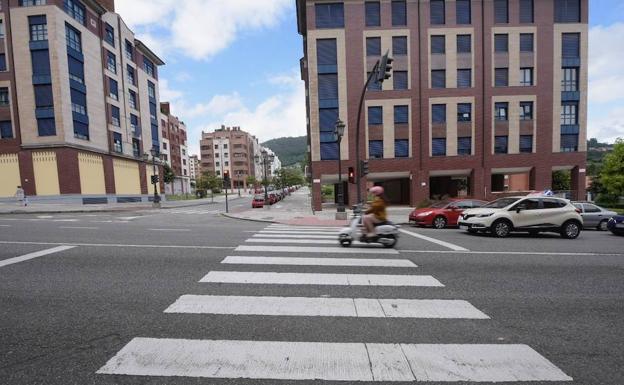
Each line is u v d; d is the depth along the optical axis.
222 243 8.95
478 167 27.67
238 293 4.69
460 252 7.79
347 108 27.14
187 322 3.71
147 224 14.66
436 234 11.50
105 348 3.12
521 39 27.53
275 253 7.53
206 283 5.16
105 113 35.12
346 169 27.33
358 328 3.56
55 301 4.38
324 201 43.38
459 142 27.69
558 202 10.93
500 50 27.48
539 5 27.28
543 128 27.84
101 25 34.97
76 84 30.72
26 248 8.14
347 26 26.78
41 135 28.95
